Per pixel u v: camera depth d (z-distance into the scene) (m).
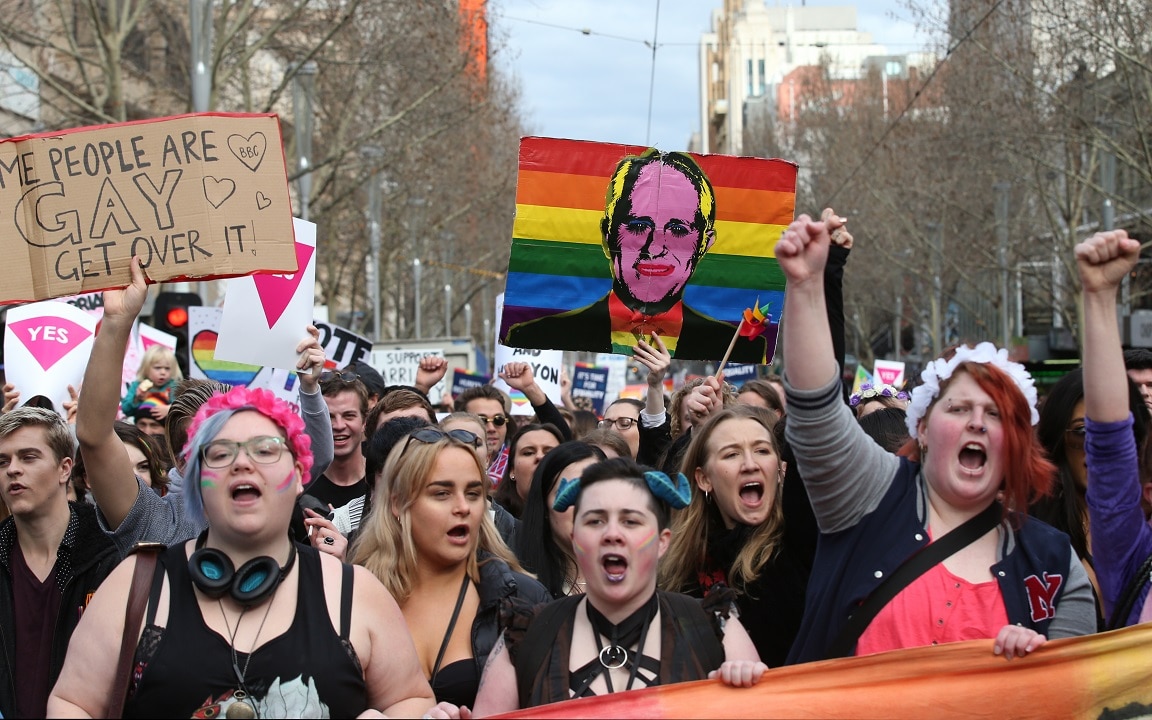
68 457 5.26
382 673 3.81
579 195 6.46
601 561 3.85
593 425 10.18
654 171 6.46
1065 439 4.88
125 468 5.01
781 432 5.38
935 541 3.87
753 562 4.99
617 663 3.86
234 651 3.63
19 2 24.33
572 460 5.61
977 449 3.83
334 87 29.25
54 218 5.22
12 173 5.23
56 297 5.20
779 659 4.95
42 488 5.14
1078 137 24.27
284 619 3.71
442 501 4.73
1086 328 3.97
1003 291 35.31
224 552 3.76
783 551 5.01
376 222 32.81
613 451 6.31
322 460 6.62
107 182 5.24
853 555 3.92
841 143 49.06
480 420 6.15
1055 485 4.85
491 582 4.77
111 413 4.86
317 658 3.67
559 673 3.86
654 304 6.51
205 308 11.41
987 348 3.94
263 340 7.39
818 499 3.94
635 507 3.87
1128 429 3.97
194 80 17.17
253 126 5.30
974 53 27.30
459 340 24.61
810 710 3.70
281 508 3.76
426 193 37.78
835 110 51.44
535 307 6.47
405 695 3.85
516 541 6.04
